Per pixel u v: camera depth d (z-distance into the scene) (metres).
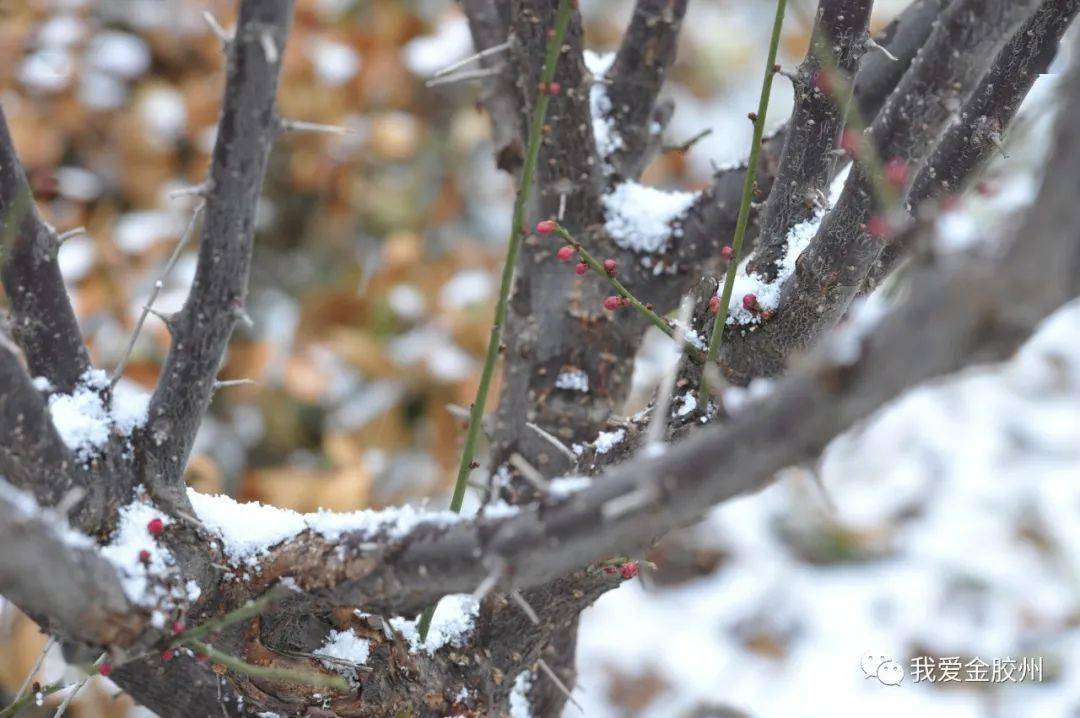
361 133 2.35
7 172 1.28
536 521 1.22
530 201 1.46
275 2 1.25
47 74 2.25
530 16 1.38
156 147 2.30
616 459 1.35
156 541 1.30
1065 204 1.13
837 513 1.22
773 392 1.18
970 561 2.66
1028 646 2.44
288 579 1.31
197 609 1.32
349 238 2.40
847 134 1.33
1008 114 1.34
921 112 1.27
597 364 1.47
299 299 2.33
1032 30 1.33
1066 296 1.14
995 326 1.14
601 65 1.48
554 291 1.46
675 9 1.44
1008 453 2.97
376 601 1.30
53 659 1.68
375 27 2.41
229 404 2.16
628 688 2.34
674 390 1.35
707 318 1.35
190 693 1.35
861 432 1.22
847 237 1.30
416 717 1.36
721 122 2.95
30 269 1.29
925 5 1.45
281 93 2.29
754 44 3.24
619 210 1.46
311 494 1.94
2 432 1.25
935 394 3.12
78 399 1.31
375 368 2.14
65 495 1.27
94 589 1.24
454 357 2.16
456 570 1.25
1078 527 2.73
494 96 1.49
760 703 2.31
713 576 2.66
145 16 2.39
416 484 2.14
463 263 2.32
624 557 1.34
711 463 1.18
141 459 1.31
